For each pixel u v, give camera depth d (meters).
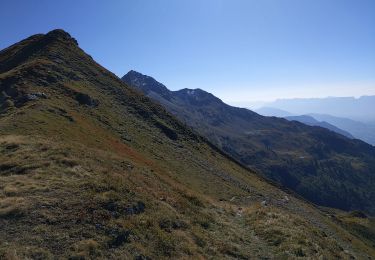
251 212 37.66
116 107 77.62
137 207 23.91
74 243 18.30
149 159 54.94
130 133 65.88
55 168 27.11
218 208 36.50
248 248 26.47
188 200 34.22
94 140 47.47
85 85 79.25
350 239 70.12
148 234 21.38
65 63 87.25
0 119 45.16
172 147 72.75
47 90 64.31
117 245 19.33
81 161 29.41
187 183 53.47
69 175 26.34
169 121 89.19
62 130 44.44
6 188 22.77
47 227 19.19
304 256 26.98
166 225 23.70
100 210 21.72
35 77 68.44
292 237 30.22
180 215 26.91
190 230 25.00
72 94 67.88
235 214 36.69
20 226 18.95
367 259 55.00
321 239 35.03
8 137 34.19
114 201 23.23
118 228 20.50
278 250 27.39
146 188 29.22
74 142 38.16
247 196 62.41
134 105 85.50
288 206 71.69
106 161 33.16
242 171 91.75
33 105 51.62
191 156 73.44
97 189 24.31
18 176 25.16
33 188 23.23
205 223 28.27
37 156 28.95
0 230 18.39
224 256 23.47
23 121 42.28
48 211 20.61
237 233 28.98
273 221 34.31
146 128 75.56
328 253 30.19
